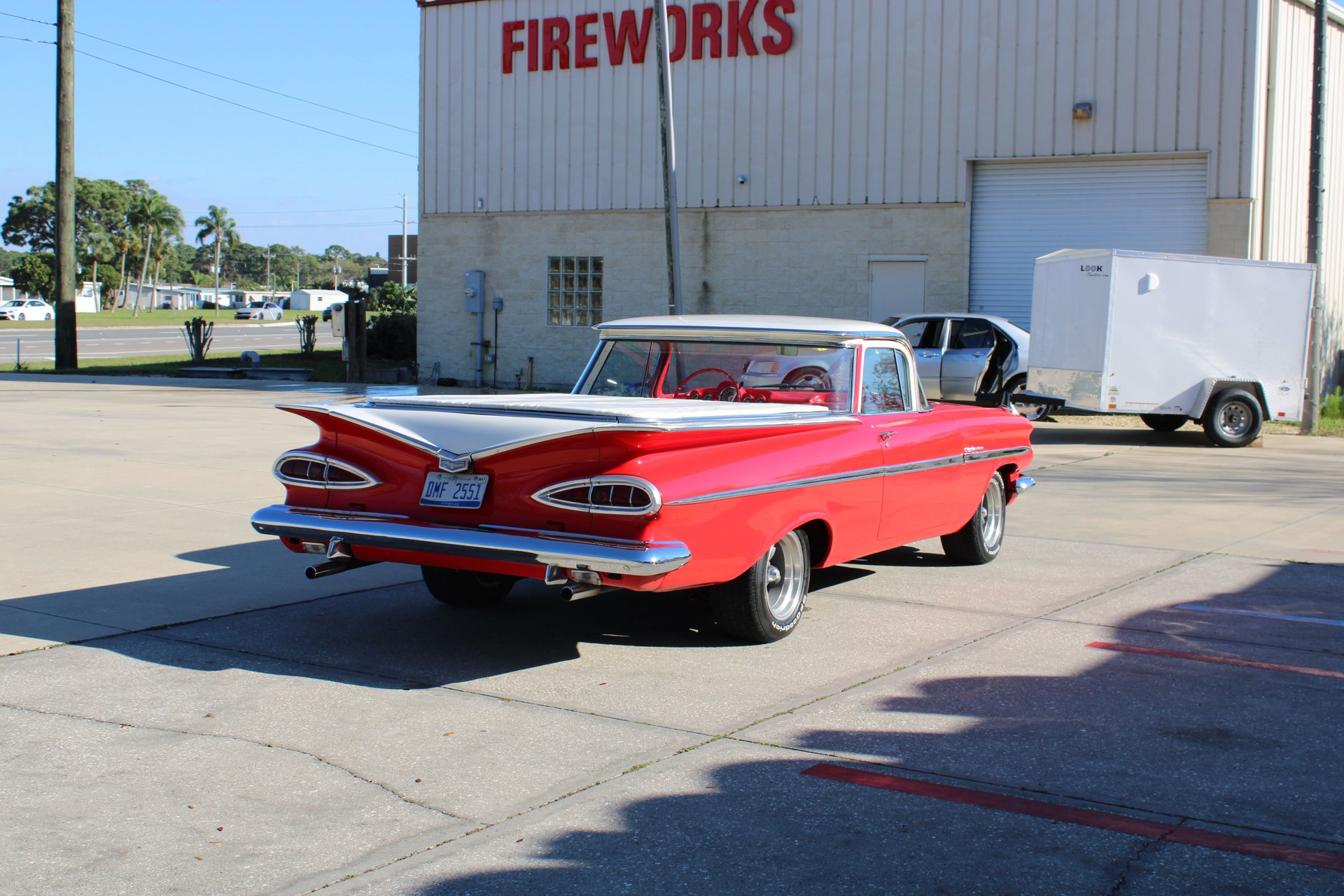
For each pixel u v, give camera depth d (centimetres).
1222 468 1344
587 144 2458
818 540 637
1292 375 1555
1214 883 343
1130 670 559
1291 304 1546
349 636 607
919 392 732
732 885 340
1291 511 1048
